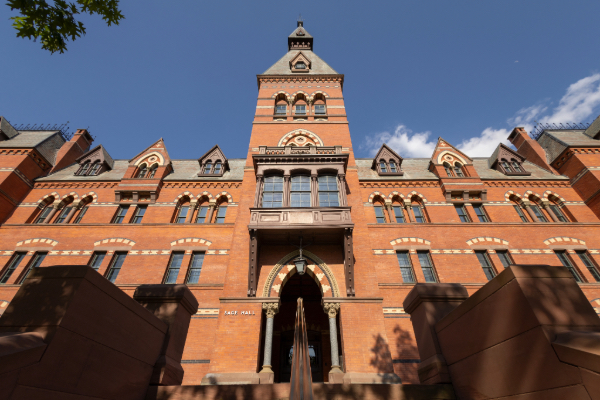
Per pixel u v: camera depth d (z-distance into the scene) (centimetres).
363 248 1480
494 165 2344
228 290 1358
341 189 1612
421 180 2088
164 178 2122
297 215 1459
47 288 474
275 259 1465
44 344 406
